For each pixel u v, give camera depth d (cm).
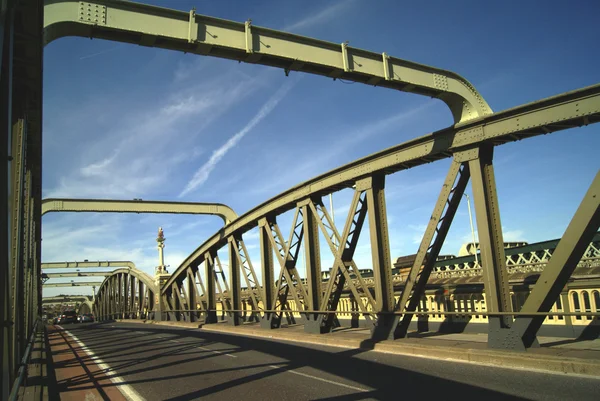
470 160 1152
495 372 884
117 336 2375
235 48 1034
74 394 880
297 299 1834
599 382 750
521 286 1323
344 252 1580
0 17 342
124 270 4928
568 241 939
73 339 2317
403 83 1186
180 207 3136
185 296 3194
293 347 1477
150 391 883
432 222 1247
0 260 403
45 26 859
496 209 1122
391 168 1396
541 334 1252
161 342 1895
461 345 1131
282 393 812
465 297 1452
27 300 1076
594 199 906
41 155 1105
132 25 944
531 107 1030
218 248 2702
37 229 1734
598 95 931
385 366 1022
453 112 1296
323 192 1698
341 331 1736
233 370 1085
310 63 1100
